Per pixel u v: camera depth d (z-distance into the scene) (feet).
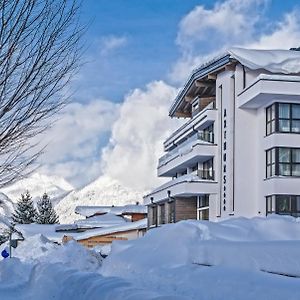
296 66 102.22
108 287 23.25
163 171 151.23
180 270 28.84
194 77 123.24
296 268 23.66
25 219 276.21
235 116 108.17
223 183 111.45
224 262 28.45
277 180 98.32
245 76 106.63
